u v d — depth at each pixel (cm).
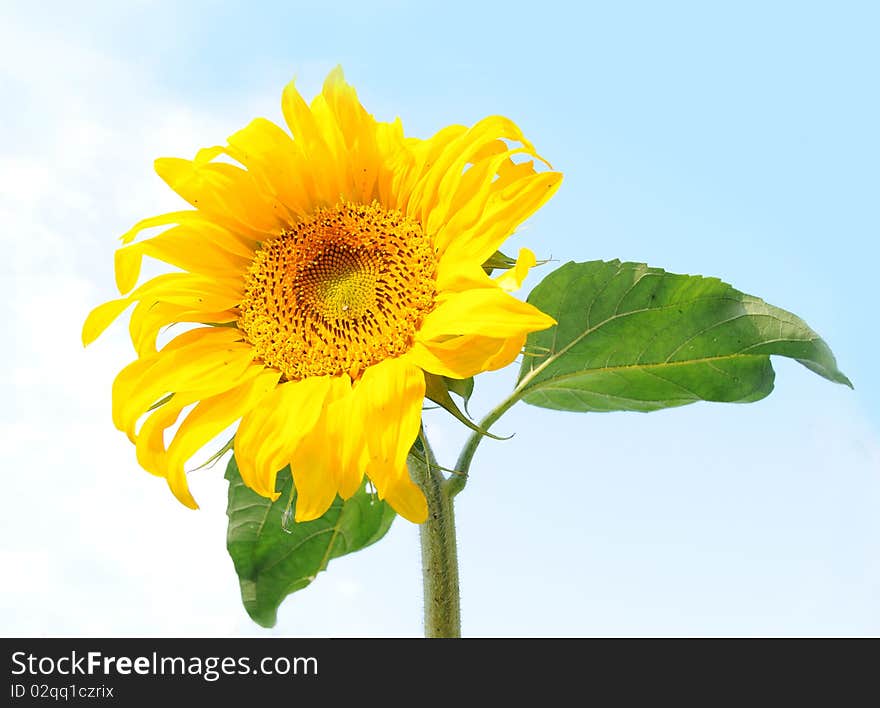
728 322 70
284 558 71
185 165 70
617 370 72
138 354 69
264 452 65
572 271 71
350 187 71
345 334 68
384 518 71
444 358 65
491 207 66
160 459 67
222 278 70
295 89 69
